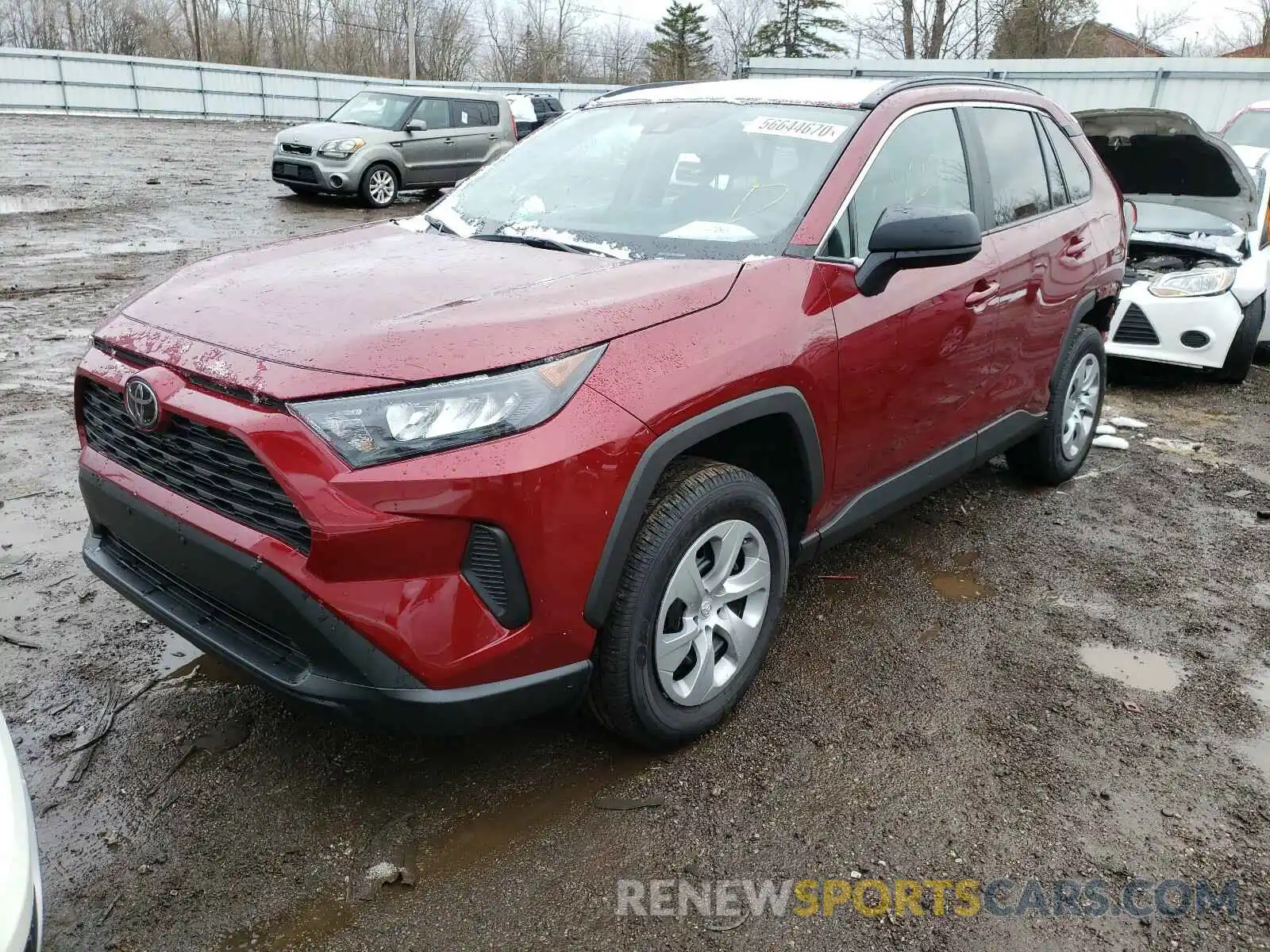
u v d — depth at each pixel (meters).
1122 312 6.67
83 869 2.20
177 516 2.25
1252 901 2.24
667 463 2.30
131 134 22.81
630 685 2.39
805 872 2.28
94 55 26.62
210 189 14.59
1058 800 2.55
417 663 2.06
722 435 2.65
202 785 2.48
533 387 2.11
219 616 2.34
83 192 13.37
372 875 2.21
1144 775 2.67
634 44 56.22
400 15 52.78
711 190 3.09
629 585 2.33
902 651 3.26
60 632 3.15
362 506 1.98
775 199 2.96
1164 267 6.71
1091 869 2.32
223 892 2.15
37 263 8.90
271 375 2.07
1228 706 3.02
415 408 2.02
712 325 2.46
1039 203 4.03
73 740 2.63
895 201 3.16
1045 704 2.99
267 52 52.72
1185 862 2.35
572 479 2.12
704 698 2.65
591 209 3.19
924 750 2.74
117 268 8.88
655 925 2.11
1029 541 4.17
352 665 2.05
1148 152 7.31
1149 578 3.88
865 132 3.11
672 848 2.33
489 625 2.12
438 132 14.43
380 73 53.19
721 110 3.42
